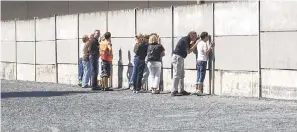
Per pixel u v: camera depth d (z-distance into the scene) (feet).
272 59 51.37
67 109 45.14
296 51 49.44
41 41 81.41
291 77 49.83
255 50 52.75
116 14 67.36
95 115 41.24
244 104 47.03
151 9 62.95
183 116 40.01
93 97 55.11
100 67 64.54
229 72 55.06
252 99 51.34
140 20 64.28
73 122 37.76
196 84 56.44
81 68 69.92
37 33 82.23
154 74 58.49
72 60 74.74
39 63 82.17
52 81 79.25
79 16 73.31
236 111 42.32
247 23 53.47
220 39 55.83
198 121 37.45
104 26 69.31
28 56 84.84
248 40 53.36
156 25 62.49
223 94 55.67
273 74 51.31
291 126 34.63
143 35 60.49
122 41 66.64
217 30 56.08
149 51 58.23
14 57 88.48
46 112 43.39
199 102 49.16
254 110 42.80
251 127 34.45
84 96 56.34
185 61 58.95
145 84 62.95
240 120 37.52
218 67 56.03
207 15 57.06
